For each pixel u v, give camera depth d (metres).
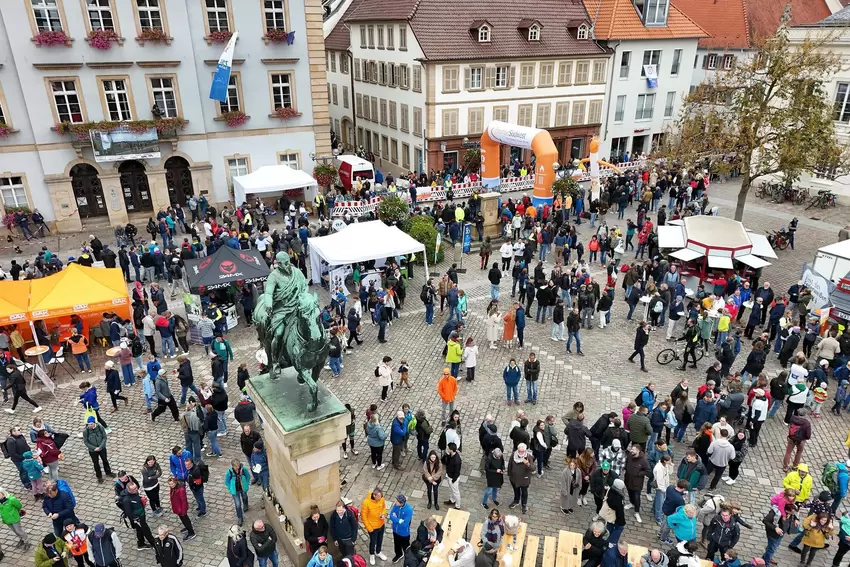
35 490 13.09
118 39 28.48
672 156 31.89
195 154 31.97
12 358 17.25
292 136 34.25
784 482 12.35
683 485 11.46
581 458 12.98
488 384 17.75
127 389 17.38
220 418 15.13
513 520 11.02
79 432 15.50
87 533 10.79
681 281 20.89
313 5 32.38
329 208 33.28
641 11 43.72
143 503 11.52
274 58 32.38
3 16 26.53
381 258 23.08
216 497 13.39
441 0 39.06
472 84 39.06
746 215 33.50
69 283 18.33
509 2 41.00
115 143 29.28
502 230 29.45
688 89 47.12
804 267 21.12
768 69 26.77
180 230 30.75
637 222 30.00
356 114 49.44
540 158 29.91
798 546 12.12
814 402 16.31
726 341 17.83
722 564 10.44
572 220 32.44
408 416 14.00
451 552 10.84
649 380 17.97
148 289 23.78
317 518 10.77
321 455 10.94
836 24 32.09
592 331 21.02
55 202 29.59
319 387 11.62
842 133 32.56
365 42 44.88
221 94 29.84
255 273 20.44
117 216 31.00
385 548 12.18
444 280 22.11
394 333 20.84
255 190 29.81
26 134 28.28
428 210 31.05
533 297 21.61
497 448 12.74
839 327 18.22
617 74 43.53
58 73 27.98
